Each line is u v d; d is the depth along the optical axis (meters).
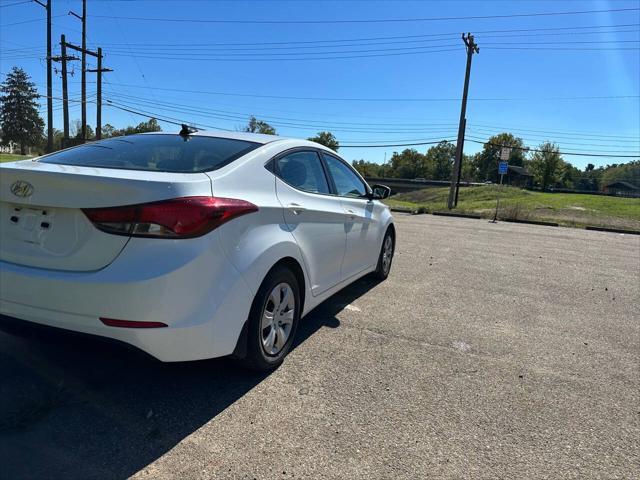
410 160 132.12
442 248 9.80
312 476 2.30
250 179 3.16
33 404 2.76
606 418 3.02
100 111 35.16
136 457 2.36
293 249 3.38
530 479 2.38
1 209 2.76
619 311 5.50
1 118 87.38
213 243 2.63
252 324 3.05
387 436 2.67
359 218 4.85
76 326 2.54
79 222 2.55
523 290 6.30
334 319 4.63
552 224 19.42
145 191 2.48
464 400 3.14
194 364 3.40
